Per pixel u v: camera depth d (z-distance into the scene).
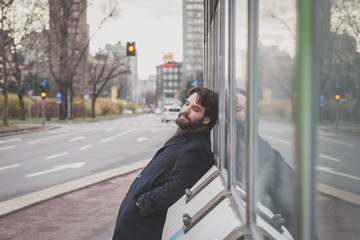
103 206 6.59
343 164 0.90
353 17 0.88
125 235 2.28
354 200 0.88
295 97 1.02
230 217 1.96
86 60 53.97
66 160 13.23
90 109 67.81
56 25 39.78
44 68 36.47
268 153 1.43
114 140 21.31
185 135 2.37
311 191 0.95
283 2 1.19
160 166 2.31
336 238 0.93
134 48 25.36
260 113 1.53
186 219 2.49
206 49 5.82
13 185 8.90
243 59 1.92
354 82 0.89
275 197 1.35
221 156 3.20
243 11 1.93
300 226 0.96
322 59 0.98
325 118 0.95
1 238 4.99
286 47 1.15
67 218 5.89
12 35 27.91
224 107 3.08
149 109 156.88
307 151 0.95
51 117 56.06
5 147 17.59
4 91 29.64
